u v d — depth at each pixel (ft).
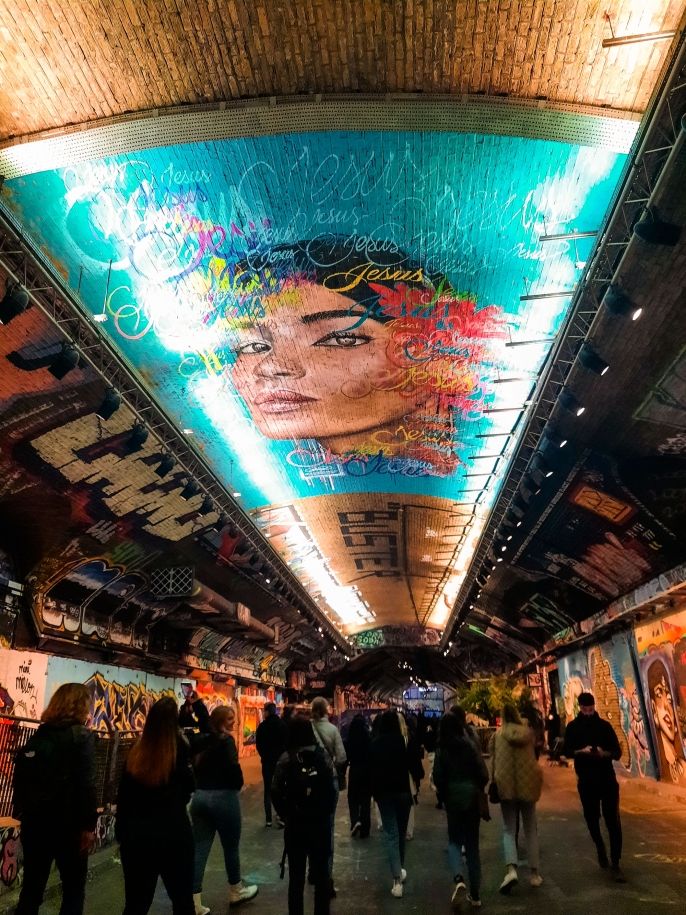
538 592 68.95
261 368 39.11
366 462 54.29
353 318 35.19
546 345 35.70
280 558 68.95
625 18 19.48
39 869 13.00
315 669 148.66
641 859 22.41
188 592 55.57
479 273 31.40
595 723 21.36
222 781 18.39
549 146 23.93
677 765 44.01
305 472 55.36
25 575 41.52
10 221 23.54
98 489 39.93
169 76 22.09
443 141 24.29
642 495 38.88
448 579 92.73
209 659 79.56
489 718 73.61
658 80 19.17
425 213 27.84
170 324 33.68
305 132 24.03
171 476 43.47
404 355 38.68
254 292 32.58
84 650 50.37
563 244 28.58
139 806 13.07
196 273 30.78
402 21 20.39
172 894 12.89
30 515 38.86
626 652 55.01
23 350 28.53
